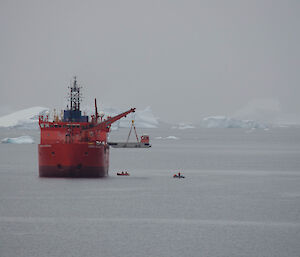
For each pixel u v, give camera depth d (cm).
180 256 15750
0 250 16125
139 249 16350
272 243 17075
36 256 15625
